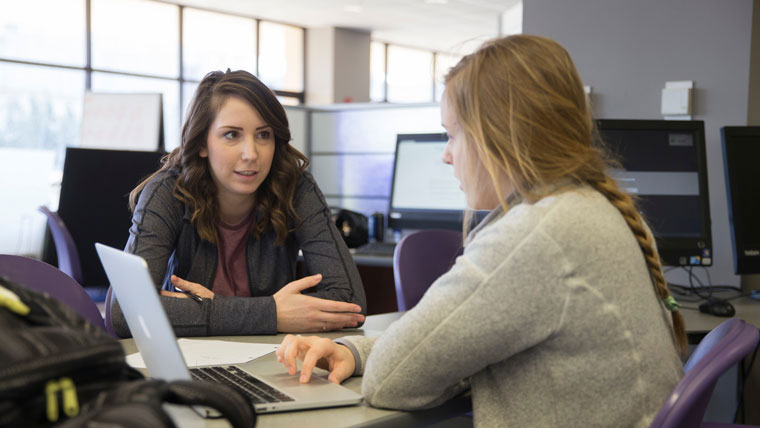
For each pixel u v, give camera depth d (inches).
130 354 50.1
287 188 68.2
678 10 106.2
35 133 312.3
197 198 65.1
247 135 62.2
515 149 38.0
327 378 44.0
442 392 38.9
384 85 507.2
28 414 22.4
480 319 35.8
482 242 37.2
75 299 57.1
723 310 76.7
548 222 35.7
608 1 113.0
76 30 324.5
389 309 131.0
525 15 122.3
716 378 35.6
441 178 133.2
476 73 39.6
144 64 353.4
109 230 120.7
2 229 235.1
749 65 100.3
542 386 37.3
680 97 105.1
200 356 49.0
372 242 138.3
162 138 171.5
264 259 69.5
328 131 153.7
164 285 70.4
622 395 36.6
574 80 39.9
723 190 103.3
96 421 20.6
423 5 389.7
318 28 443.5
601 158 40.8
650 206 89.9
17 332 23.7
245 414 26.7
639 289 37.3
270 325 57.7
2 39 301.9
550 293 35.3
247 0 366.6
